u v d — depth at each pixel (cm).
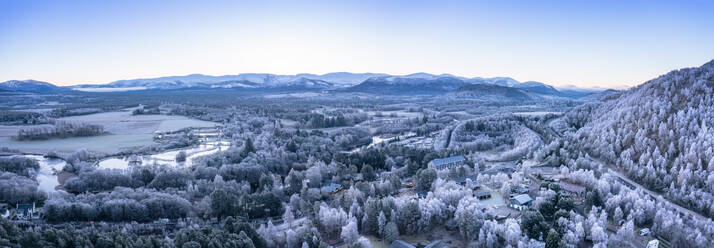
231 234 18412
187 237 17950
